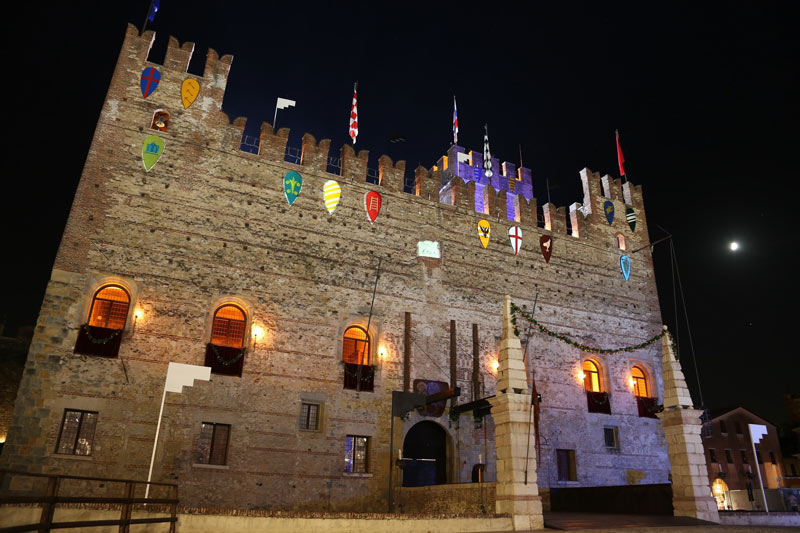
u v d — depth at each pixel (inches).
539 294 1384.1
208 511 570.6
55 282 952.9
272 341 1072.8
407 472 1135.6
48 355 917.2
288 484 1003.3
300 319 1109.1
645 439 1389.0
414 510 995.9
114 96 1100.5
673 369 993.5
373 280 1203.9
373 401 1123.9
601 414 1354.6
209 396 994.7
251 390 1027.9
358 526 636.1
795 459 2297.0
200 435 983.0
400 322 1205.7
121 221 1028.5
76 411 921.5
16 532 292.8
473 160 1787.6
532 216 1462.8
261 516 590.6
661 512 958.4
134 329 980.6
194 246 1066.7
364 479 1066.7
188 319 1023.6
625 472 1332.4
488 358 1269.7
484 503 816.3
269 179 1171.3
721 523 880.9
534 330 1342.3
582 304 1434.5
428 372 1195.9
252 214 1133.1
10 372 1501.0
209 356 1014.4
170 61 1171.9
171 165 1097.4
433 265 1279.5
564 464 1286.9
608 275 1505.9
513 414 791.7
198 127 1147.9
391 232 1259.8
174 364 761.6
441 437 1199.6
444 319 1251.2
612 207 1590.8
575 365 1366.9
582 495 1127.0
